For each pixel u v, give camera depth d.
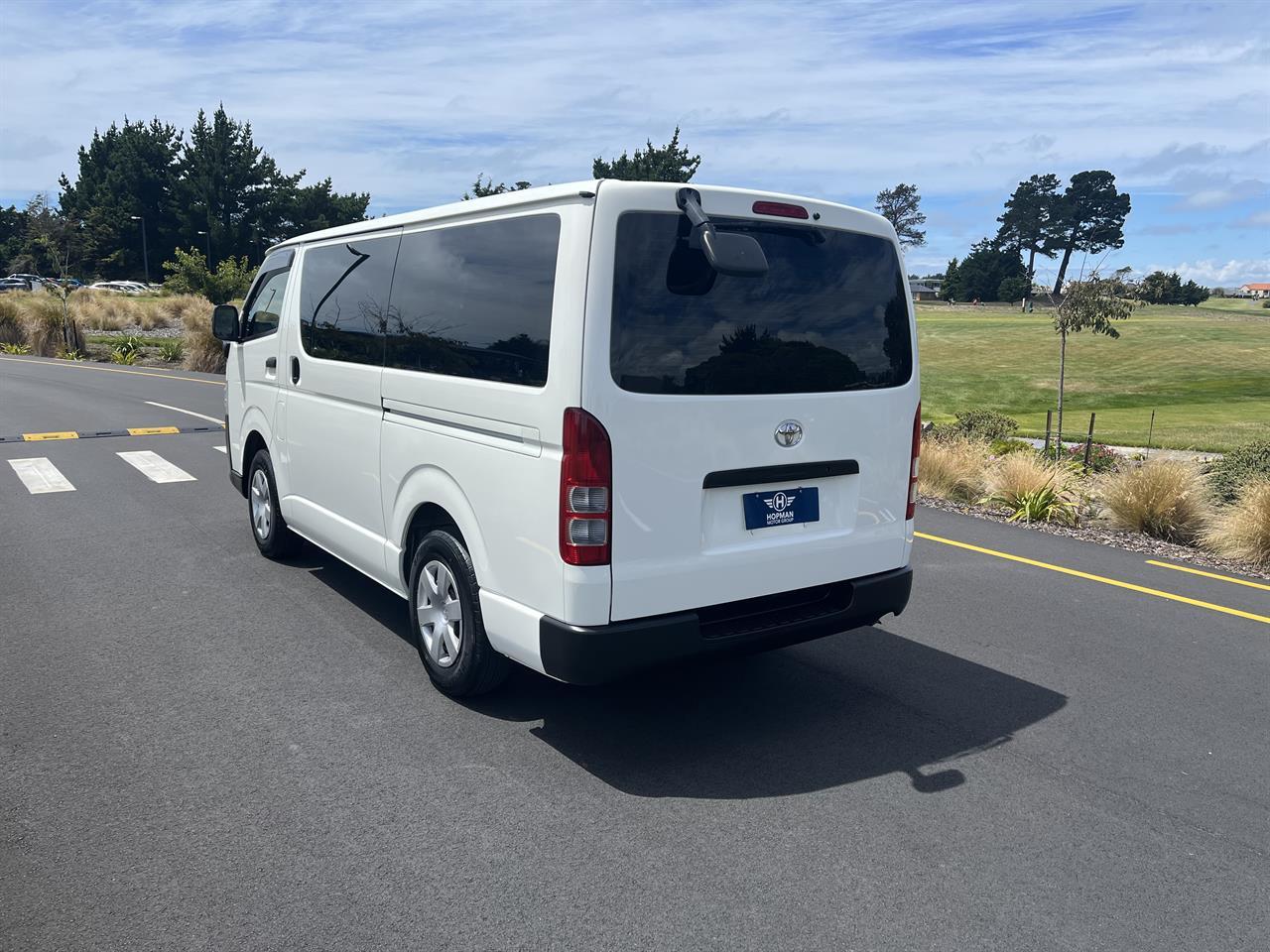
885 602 4.32
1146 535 8.45
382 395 4.61
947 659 5.12
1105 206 133.62
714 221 3.66
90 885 2.95
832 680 4.80
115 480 9.52
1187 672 4.97
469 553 4.10
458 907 2.87
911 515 4.46
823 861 3.17
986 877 3.10
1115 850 3.28
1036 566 7.18
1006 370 45.09
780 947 2.73
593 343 3.39
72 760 3.76
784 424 3.88
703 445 3.66
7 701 4.31
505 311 3.76
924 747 4.05
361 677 4.64
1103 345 55.09
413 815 3.40
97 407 15.66
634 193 3.46
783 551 3.95
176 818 3.34
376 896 2.92
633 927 2.80
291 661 4.83
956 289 121.75
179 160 83.81
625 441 3.47
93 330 30.70
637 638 3.56
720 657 3.83
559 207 3.52
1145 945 2.78
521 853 3.17
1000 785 3.72
